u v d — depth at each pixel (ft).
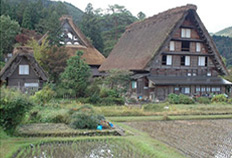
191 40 97.91
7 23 153.58
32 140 33.91
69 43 129.80
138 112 57.93
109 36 181.57
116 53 120.26
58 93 70.69
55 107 56.39
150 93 90.68
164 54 94.73
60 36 118.01
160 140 36.42
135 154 29.71
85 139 35.50
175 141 35.99
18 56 75.15
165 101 81.76
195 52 99.86
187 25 97.50
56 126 42.09
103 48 172.45
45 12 206.39
